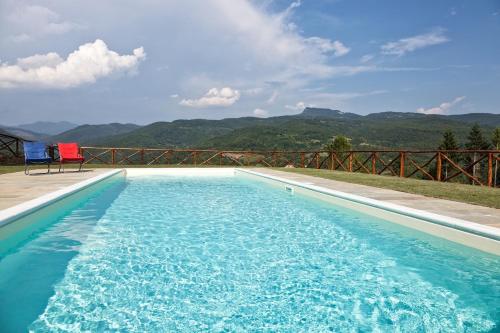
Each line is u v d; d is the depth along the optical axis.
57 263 2.86
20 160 10.90
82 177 7.06
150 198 6.34
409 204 4.30
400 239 3.65
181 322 1.94
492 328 1.93
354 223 4.33
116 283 2.47
